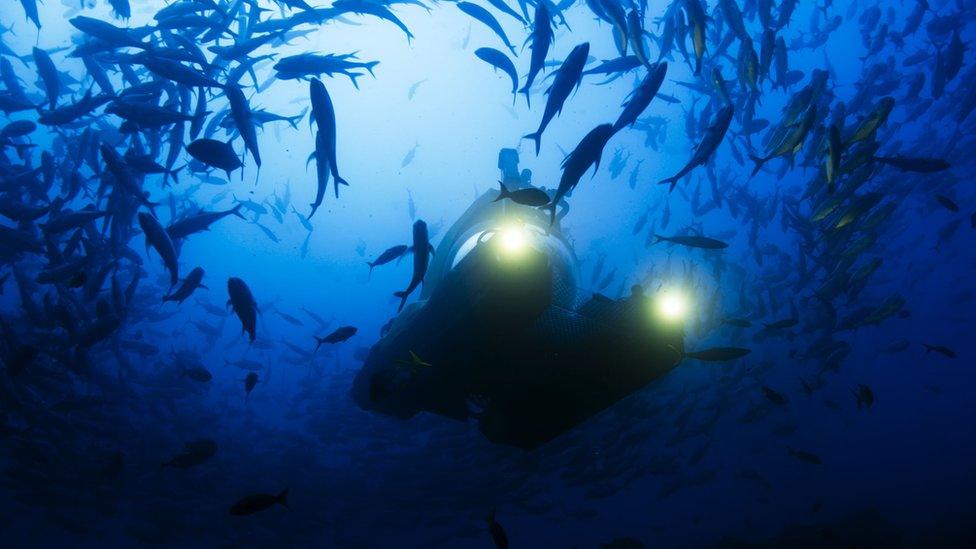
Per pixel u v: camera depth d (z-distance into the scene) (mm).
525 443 6621
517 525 22016
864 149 5129
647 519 22094
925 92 14039
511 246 4344
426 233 3787
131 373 8906
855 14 16172
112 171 4801
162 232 4371
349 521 14633
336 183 3734
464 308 4781
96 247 5828
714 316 8367
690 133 7617
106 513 10688
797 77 8500
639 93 3545
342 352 19578
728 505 22297
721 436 16656
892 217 10625
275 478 13016
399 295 3869
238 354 20438
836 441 26266
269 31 5211
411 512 14039
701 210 9305
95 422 8477
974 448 24297
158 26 5113
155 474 11031
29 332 6992
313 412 11703
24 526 14406
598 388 5441
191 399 11914
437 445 10336
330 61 4363
